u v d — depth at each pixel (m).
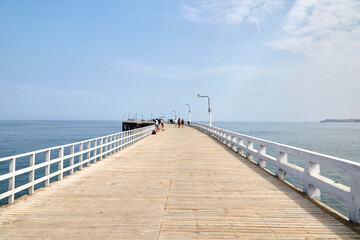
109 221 4.89
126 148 17.72
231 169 10.33
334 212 5.48
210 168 10.53
